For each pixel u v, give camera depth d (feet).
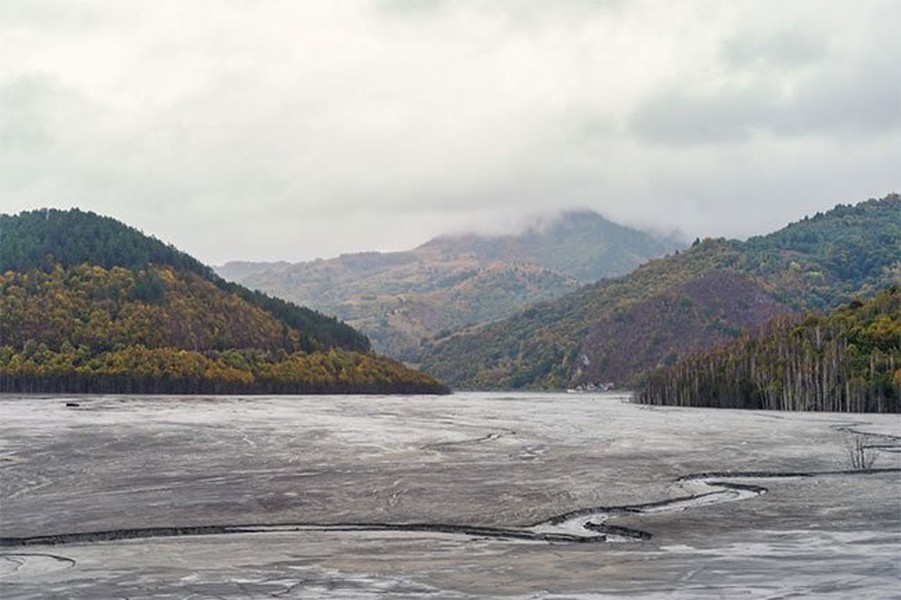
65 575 111.24
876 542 130.82
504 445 295.69
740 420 463.01
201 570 113.80
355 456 254.06
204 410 506.48
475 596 98.22
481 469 223.71
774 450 281.13
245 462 237.25
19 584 106.22
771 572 109.19
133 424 375.04
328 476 208.64
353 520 156.15
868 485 196.95
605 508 164.86
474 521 154.71
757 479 209.15
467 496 179.63
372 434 337.52
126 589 103.14
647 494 183.73
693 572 109.70
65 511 163.63
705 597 96.48
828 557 118.93
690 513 159.74
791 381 607.37
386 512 163.12
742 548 126.72
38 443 284.00
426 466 229.86
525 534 142.61
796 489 189.98
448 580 106.73
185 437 312.91
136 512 162.50
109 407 531.50
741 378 654.12
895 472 223.71
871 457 257.96
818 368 599.16
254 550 128.67
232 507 167.63
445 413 520.83
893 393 563.07
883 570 109.91
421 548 129.90
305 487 190.80
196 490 187.01
